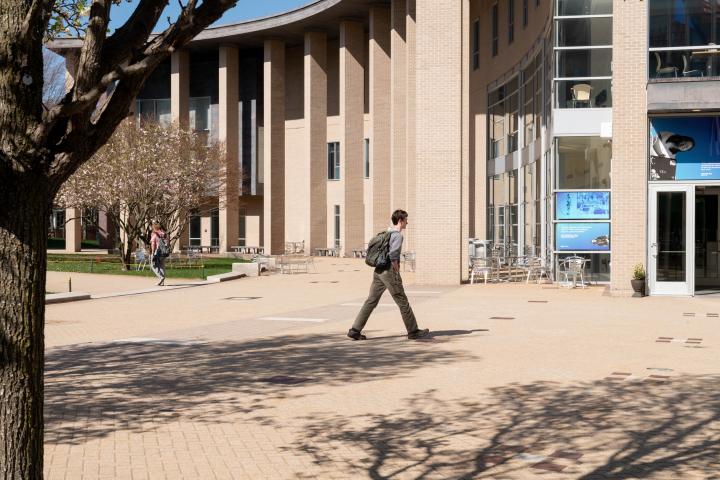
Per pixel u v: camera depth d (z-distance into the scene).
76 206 43.97
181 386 10.08
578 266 25.39
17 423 3.70
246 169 60.59
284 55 58.62
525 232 36.06
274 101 58.28
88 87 3.86
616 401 8.99
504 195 39.81
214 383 10.25
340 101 53.22
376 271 13.94
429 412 8.56
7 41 3.72
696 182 22.06
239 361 11.97
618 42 22.22
